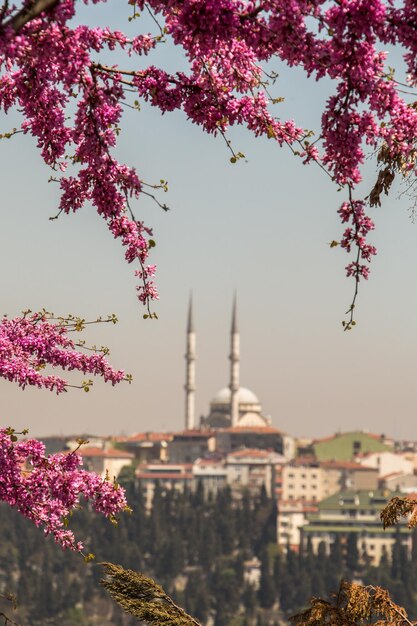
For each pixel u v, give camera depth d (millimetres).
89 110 20469
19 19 18047
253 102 20594
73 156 21391
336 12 18562
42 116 21109
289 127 20625
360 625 25484
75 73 19750
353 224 20922
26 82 20500
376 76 19094
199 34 18891
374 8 18500
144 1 19312
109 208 21594
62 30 19375
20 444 22797
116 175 21062
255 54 20297
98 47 19750
